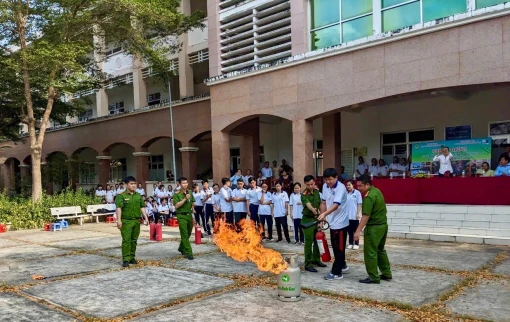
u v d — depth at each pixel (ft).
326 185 25.29
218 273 25.94
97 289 22.80
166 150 90.07
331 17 48.01
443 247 33.63
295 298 19.77
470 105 50.21
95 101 103.65
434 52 39.01
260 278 24.44
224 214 43.37
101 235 47.34
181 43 68.69
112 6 55.72
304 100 48.73
